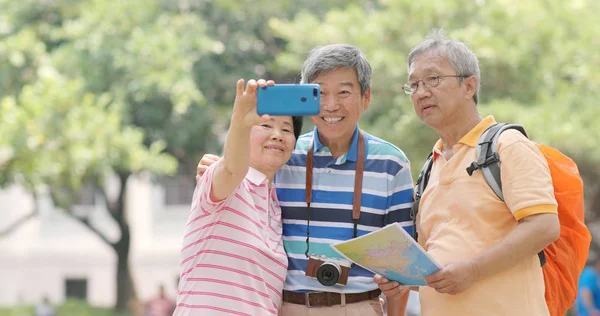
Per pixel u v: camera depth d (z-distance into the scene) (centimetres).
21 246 2773
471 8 1385
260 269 404
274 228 427
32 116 1564
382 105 1373
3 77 1736
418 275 375
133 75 1670
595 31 1330
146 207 2844
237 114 362
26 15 1839
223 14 1830
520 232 368
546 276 409
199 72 1788
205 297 396
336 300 426
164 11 1795
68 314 2253
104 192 2186
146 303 2125
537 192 370
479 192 384
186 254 405
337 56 423
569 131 1188
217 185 381
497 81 1322
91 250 2806
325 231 432
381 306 444
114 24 1727
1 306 2581
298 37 1462
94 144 1620
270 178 428
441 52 401
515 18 1352
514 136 383
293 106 357
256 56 1859
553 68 1330
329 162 438
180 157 2044
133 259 2814
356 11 1464
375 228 435
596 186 1314
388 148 442
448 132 406
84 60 1717
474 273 367
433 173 409
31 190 1691
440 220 396
